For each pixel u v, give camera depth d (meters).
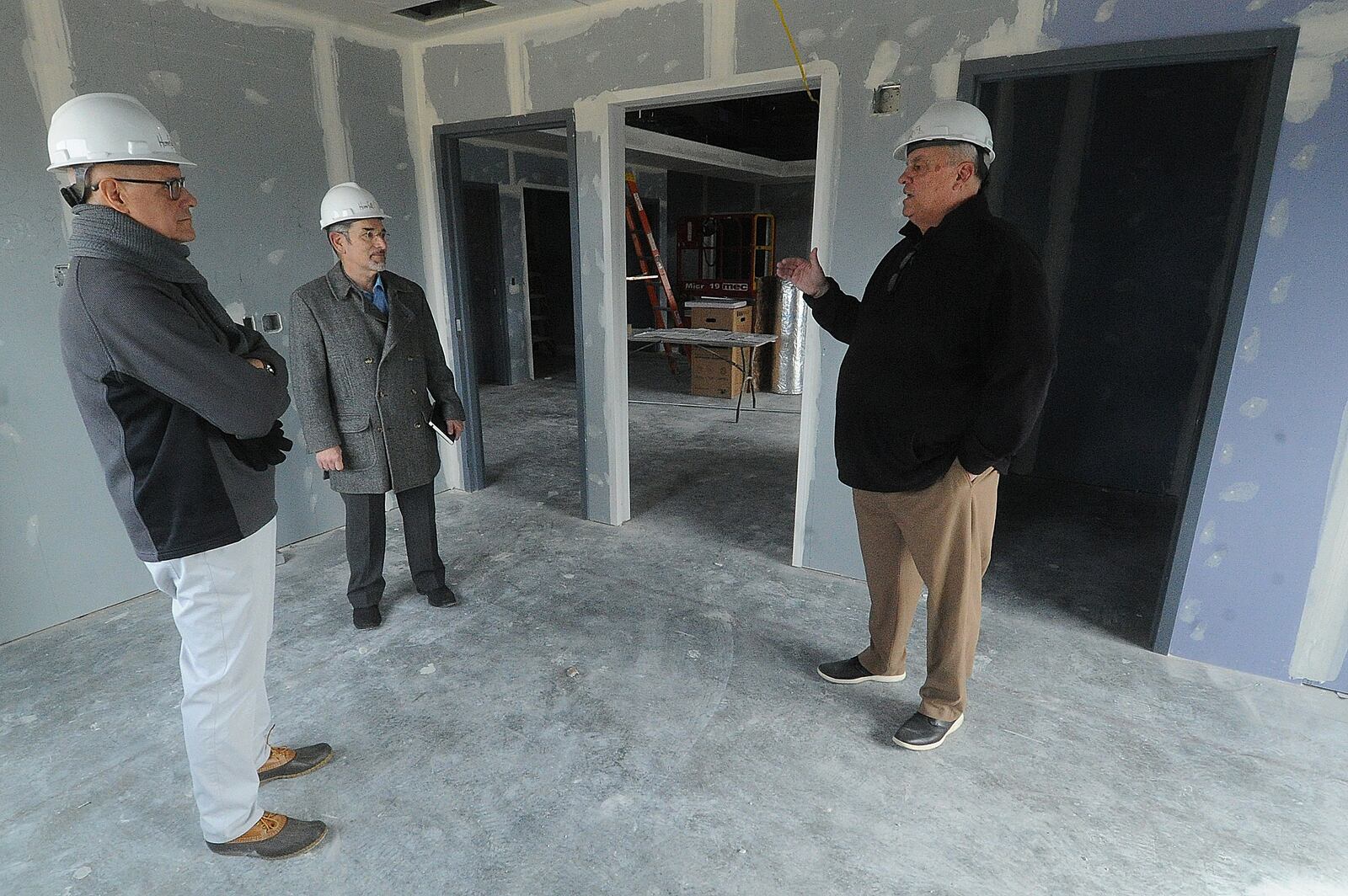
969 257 1.69
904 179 1.78
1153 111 3.67
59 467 2.57
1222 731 2.01
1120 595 2.85
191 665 1.48
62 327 1.28
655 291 8.10
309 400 2.30
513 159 6.89
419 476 2.51
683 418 5.82
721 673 2.30
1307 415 2.04
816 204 2.66
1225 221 3.64
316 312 2.27
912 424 1.78
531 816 1.73
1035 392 1.59
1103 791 1.80
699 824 1.70
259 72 2.95
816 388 2.82
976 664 2.35
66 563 2.62
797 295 6.56
